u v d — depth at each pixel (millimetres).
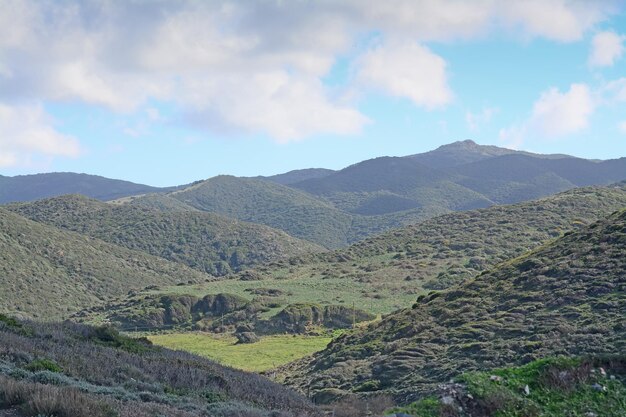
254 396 24328
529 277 47625
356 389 36875
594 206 125812
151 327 90000
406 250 120688
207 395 22375
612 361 17078
